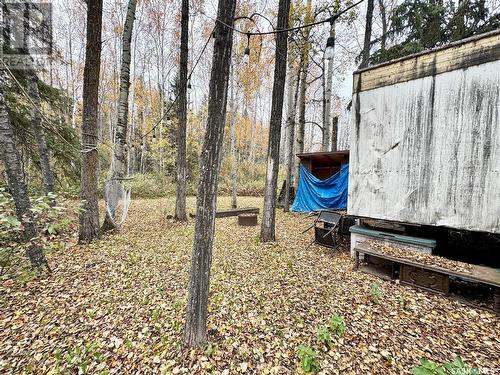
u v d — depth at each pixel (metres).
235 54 10.73
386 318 2.85
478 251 4.64
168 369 2.13
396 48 7.75
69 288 3.55
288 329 2.66
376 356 2.26
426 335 2.55
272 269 4.25
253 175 20.69
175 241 5.82
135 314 2.95
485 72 3.47
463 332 2.61
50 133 6.88
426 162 4.07
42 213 3.89
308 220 8.30
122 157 6.75
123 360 2.26
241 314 2.93
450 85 3.79
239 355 2.29
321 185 9.44
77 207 4.62
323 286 3.64
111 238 5.90
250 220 7.66
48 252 4.83
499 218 3.40
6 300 3.25
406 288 3.60
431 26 6.99
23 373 2.15
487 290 3.53
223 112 2.15
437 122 3.94
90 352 2.35
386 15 10.30
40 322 2.81
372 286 3.45
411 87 4.21
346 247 5.51
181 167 7.98
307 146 31.02
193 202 12.71
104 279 3.84
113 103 19.53
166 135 18.05
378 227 4.87
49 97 6.87
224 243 5.73
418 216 4.19
